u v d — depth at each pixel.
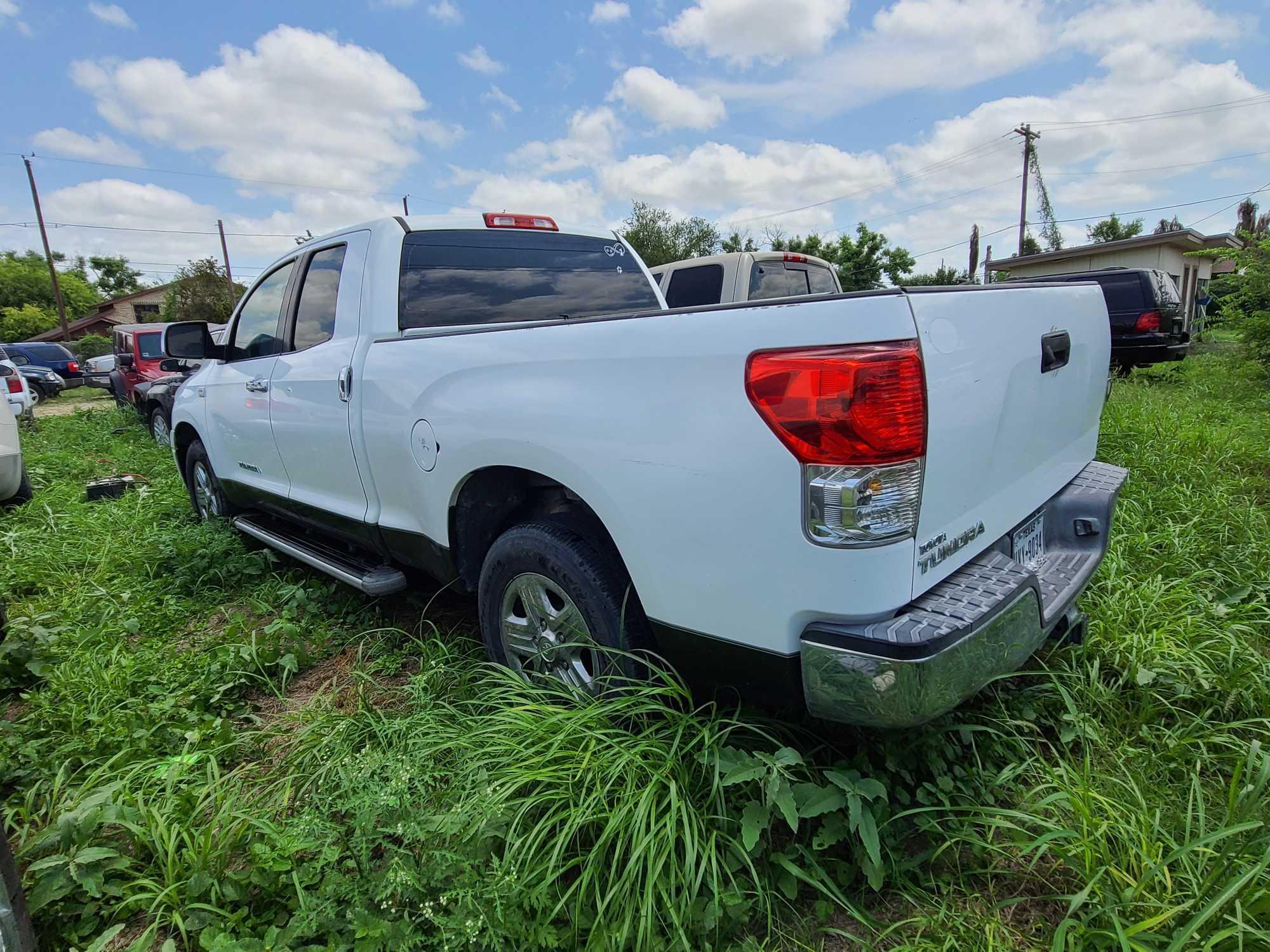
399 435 2.85
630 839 1.82
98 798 2.03
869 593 1.70
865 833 1.81
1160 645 2.76
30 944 1.63
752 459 1.76
